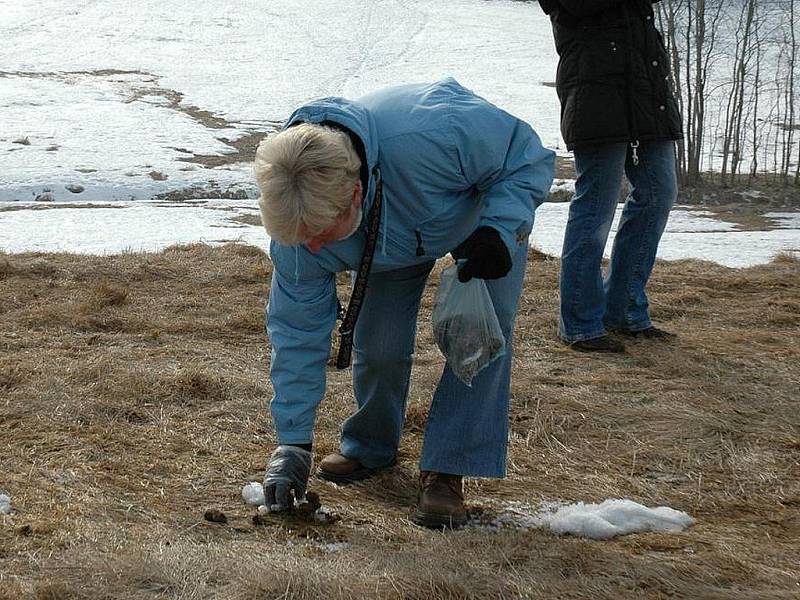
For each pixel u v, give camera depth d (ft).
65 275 27.63
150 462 14.76
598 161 21.16
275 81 140.46
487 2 221.46
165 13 186.70
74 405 16.67
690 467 15.69
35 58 142.82
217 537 12.30
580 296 21.75
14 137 92.58
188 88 130.72
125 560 11.01
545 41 182.39
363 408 14.34
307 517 12.98
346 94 134.82
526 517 13.39
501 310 12.73
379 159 11.28
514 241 11.51
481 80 145.38
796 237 45.47
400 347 13.78
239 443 15.81
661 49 21.35
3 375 18.10
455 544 12.14
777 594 11.05
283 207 10.14
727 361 21.17
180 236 41.16
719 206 68.03
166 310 24.56
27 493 13.17
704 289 28.22
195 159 89.92
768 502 14.46
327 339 12.57
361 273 11.69
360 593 10.62
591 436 16.85
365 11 200.64
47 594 10.29
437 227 11.91
